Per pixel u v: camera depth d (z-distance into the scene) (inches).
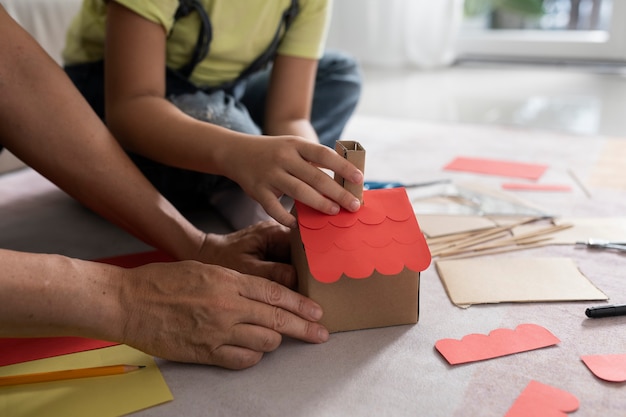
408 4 132.3
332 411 27.9
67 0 68.0
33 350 32.4
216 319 29.5
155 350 29.5
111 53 43.6
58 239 47.9
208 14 47.8
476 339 33.1
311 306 32.1
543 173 61.7
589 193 55.5
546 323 34.7
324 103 60.1
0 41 35.1
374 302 33.6
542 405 28.0
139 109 42.2
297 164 32.8
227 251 37.6
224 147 36.8
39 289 26.0
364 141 76.0
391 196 33.9
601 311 34.8
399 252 31.8
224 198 52.4
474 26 143.1
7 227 50.3
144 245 46.9
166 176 50.6
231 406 28.3
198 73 52.0
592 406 28.1
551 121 88.1
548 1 134.6
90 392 29.1
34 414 27.6
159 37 43.7
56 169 36.9
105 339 28.5
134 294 29.1
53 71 36.8
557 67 128.3
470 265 41.0
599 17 131.1
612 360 31.2
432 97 106.6
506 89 111.9
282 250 38.7
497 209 50.7
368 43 136.7
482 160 66.4
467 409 28.0
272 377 30.2
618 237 45.4
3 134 36.5
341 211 32.7
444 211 50.3
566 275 39.6
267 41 51.2
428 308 36.5
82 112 37.2
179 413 27.9
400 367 31.0
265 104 55.4
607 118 89.0
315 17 50.7
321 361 31.4
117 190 37.3
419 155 69.3
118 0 42.3
